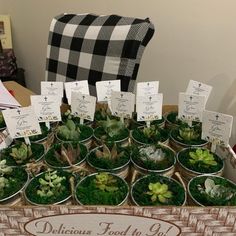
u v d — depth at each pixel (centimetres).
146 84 48
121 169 39
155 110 47
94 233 32
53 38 68
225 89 79
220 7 71
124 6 83
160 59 85
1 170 37
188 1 74
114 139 45
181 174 39
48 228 32
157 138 45
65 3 91
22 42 107
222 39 74
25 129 43
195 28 76
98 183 35
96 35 60
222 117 40
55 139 47
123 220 31
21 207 30
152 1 79
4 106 55
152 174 37
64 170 38
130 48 56
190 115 46
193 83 48
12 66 102
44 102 46
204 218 30
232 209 30
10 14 104
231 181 37
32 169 39
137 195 34
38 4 96
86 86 53
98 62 60
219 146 43
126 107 47
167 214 30
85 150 42
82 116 49
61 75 67
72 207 30
